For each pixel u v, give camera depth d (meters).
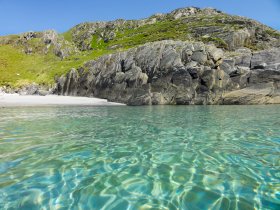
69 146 10.66
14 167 7.89
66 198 5.74
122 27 135.88
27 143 11.20
